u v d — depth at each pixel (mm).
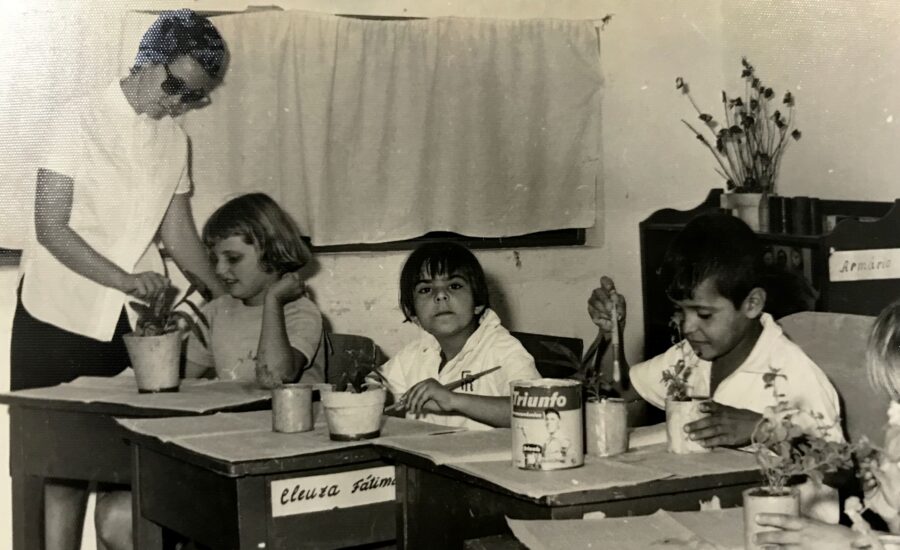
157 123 3076
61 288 2967
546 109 3580
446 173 3475
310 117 3293
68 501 2785
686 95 3752
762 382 1757
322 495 1635
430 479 1531
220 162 3207
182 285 3135
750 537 1139
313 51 3287
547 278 3660
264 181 3273
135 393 2365
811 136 3281
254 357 2895
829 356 1979
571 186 3633
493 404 1941
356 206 3391
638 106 3713
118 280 2975
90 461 2266
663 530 1225
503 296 3604
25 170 3004
